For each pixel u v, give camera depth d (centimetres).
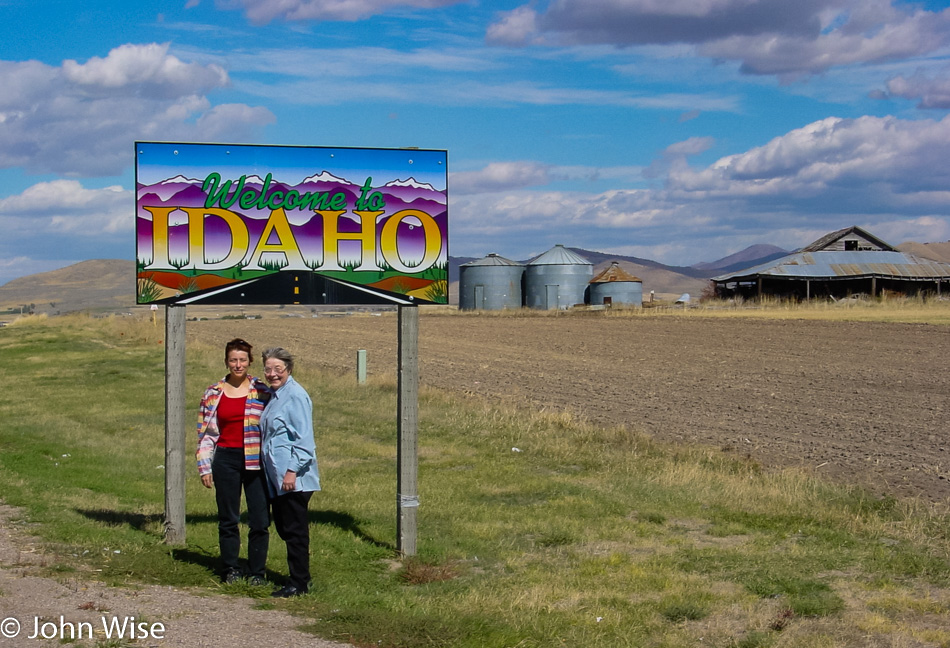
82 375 2761
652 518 1074
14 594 621
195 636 568
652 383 2523
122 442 1577
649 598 776
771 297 6556
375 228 931
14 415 1928
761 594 787
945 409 1933
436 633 628
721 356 3234
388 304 933
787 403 2073
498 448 1541
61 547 784
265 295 916
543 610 726
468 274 8238
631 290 7688
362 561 878
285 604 685
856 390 2270
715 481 1262
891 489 1210
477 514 1091
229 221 907
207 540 897
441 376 2780
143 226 892
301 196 919
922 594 795
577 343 4003
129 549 811
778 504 1130
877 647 650
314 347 4022
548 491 1215
